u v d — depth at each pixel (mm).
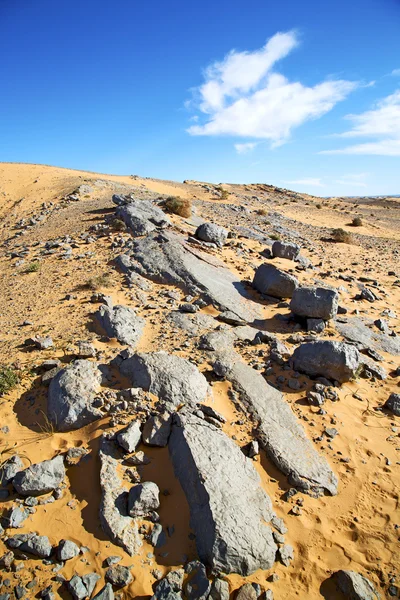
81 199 28484
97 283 11734
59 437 6363
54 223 21359
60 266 13836
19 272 13797
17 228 23031
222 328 10008
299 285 12289
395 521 5801
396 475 6535
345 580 4949
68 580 4688
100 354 8117
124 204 20000
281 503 5875
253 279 13336
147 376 7031
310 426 7277
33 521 5223
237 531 5074
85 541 5047
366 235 33438
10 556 4832
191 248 14758
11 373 7418
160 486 5711
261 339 9680
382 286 16250
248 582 4883
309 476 6211
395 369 9391
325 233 28984
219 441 6129
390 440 7227
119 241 15523
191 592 4660
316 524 5684
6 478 5613
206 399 7098
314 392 7945
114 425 6379
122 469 5855
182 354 8648
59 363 7789
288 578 5051
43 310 10516
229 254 16031
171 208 20625
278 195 59656
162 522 5348
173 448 6020
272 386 8062
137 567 4855
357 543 5523
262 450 6535
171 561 4961
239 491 5578
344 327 10969
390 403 7961
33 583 4637
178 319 10148
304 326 10836
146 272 12797
